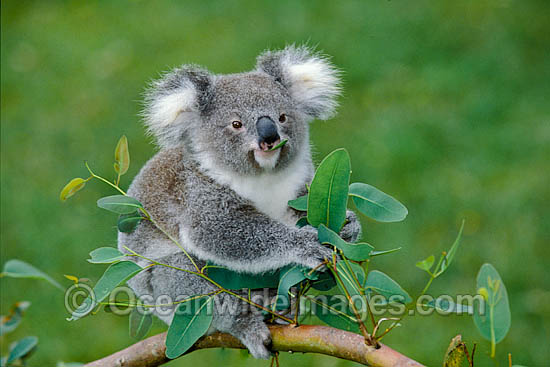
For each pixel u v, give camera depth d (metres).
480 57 14.09
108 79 14.90
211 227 5.92
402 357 3.94
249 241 5.76
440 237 10.40
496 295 4.03
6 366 5.59
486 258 10.00
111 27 16.88
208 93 6.18
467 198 10.92
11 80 15.66
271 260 5.61
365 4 15.82
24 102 14.83
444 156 11.84
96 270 10.73
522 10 15.32
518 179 11.15
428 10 15.50
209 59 14.57
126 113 13.79
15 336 9.77
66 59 15.98
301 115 6.34
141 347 5.17
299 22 15.41
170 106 6.06
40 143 13.48
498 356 8.65
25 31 17.55
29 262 11.04
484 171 11.43
